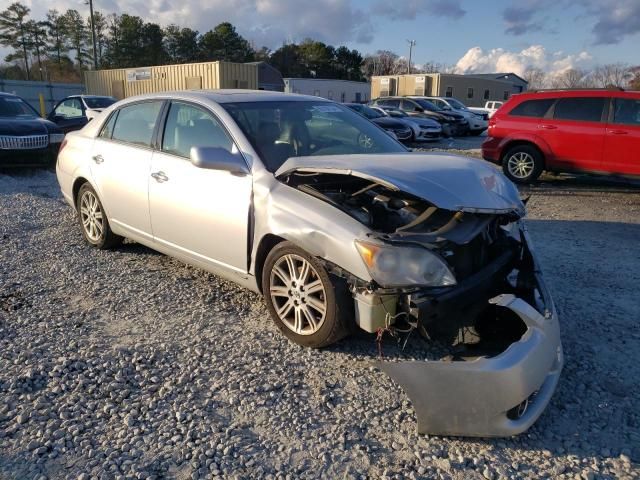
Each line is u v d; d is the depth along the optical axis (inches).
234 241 152.3
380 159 137.7
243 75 1021.2
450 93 1807.3
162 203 173.5
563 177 450.0
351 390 123.6
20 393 120.4
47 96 1283.2
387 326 121.0
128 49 2539.4
